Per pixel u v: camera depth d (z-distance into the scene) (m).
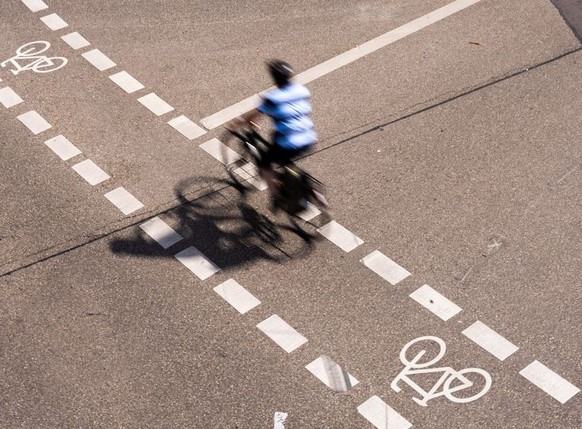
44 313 9.55
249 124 10.36
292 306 9.55
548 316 9.35
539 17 13.98
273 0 14.57
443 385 8.69
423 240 10.27
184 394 8.68
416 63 13.12
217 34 13.85
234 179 11.16
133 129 12.10
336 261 10.05
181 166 11.47
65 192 11.11
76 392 8.73
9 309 9.61
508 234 10.32
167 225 10.59
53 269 10.07
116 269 10.05
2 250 10.33
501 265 9.94
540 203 10.73
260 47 13.55
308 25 13.99
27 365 9.01
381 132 11.88
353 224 10.51
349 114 12.23
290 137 9.98
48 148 11.80
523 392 8.61
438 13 14.16
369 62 13.18
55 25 14.17
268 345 9.13
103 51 13.59
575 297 9.55
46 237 10.48
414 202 10.78
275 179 10.28
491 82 12.69
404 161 11.39
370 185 11.05
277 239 10.35
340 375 8.80
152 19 14.23
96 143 11.87
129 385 8.78
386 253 10.12
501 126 11.91
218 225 10.56
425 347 9.07
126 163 11.54
